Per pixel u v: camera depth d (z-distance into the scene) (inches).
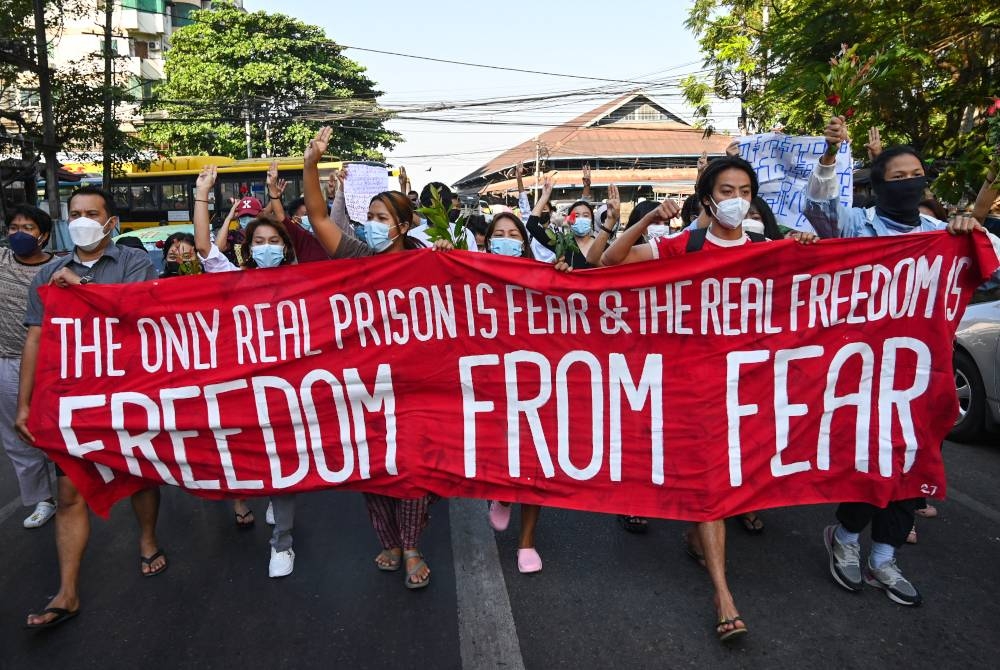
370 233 142.6
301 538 159.2
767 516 167.0
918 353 127.7
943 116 423.5
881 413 128.5
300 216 228.1
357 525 165.6
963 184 324.5
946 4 365.4
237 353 137.5
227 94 1172.5
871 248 127.0
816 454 129.3
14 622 127.4
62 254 175.0
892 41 340.2
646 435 131.3
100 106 676.1
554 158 1364.4
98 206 141.6
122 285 135.4
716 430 129.1
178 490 193.9
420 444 136.2
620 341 131.7
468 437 135.7
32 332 136.0
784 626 120.0
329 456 137.9
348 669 111.1
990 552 146.4
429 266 134.2
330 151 1240.2
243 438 138.1
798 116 428.8
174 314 136.3
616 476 132.3
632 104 1513.3
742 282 128.4
